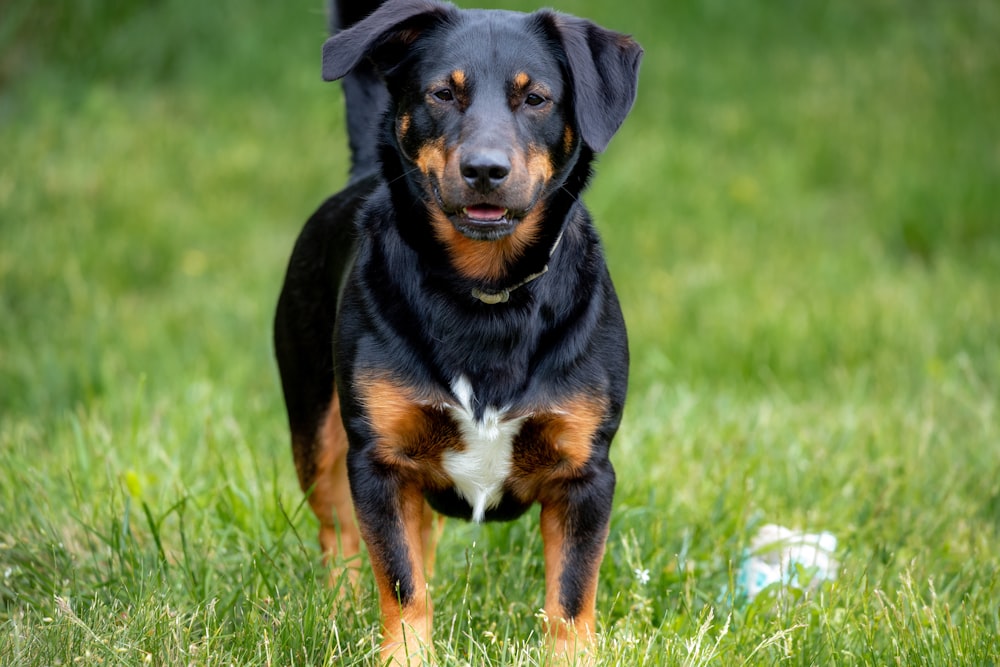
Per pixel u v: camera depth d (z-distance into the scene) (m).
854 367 9.59
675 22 17.05
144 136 14.21
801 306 10.54
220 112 15.05
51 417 8.27
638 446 7.39
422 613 5.15
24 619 5.40
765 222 13.05
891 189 13.59
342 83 6.73
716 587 6.00
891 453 7.53
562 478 5.32
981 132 14.54
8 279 10.80
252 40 16.09
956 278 11.41
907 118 15.01
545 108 5.22
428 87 5.21
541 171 5.16
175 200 13.09
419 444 5.27
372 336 5.21
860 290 11.05
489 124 4.99
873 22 17.08
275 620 5.24
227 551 6.16
